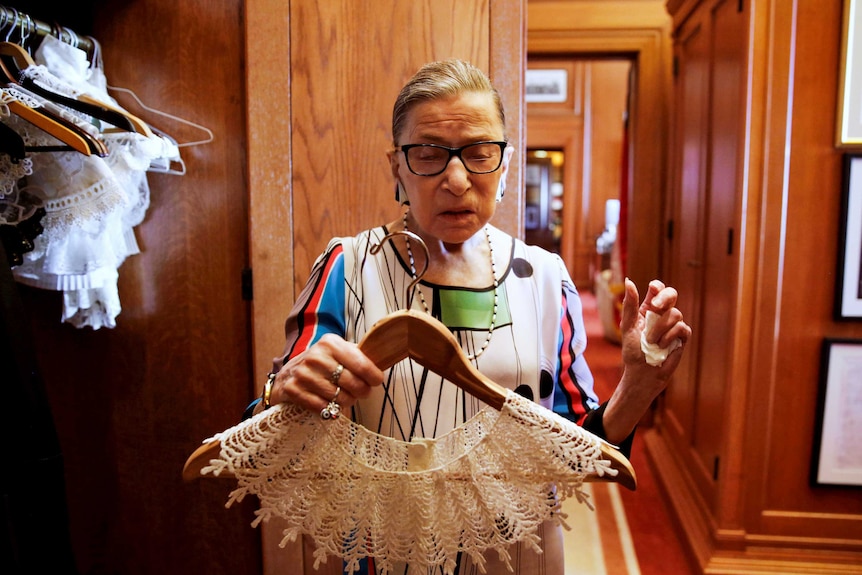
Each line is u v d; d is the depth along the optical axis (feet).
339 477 2.40
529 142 24.41
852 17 5.70
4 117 3.62
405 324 2.25
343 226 4.49
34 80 3.68
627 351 2.45
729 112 6.62
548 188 30.01
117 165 3.93
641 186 10.82
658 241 10.80
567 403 2.81
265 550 4.71
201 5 4.50
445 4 4.33
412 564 2.46
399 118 2.54
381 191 4.47
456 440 2.47
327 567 4.38
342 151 4.44
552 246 30.27
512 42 4.32
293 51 4.38
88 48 4.34
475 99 2.42
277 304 4.52
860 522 6.27
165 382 4.84
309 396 2.18
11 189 3.55
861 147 5.85
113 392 4.90
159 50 4.57
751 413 6.28
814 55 5.86
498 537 2.42
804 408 6.28
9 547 3.42
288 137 4.42
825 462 6.23
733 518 6.40
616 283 16.56
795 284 6.15
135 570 5.05
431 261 2.80
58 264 3.87
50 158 3.74
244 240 4.65
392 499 2.44
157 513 4.98
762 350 6.20
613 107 23.99
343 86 4.40
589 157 24.45
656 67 10.64
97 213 3.75
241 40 4.50
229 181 4.62
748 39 5.88
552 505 2.35
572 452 2.26
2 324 3.31
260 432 2.26
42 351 4.91
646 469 9.67
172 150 4.22
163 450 4.91
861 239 5.92
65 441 4.98
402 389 2.68
